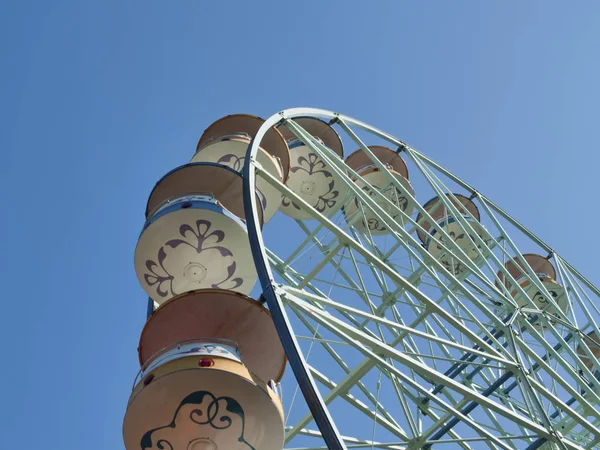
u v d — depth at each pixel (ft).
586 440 88.38
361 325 81.56
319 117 102.47
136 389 60.18
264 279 55.31
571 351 87.04
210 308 68.80
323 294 85.20
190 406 59.77
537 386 69.15
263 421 60.90
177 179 87.56
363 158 128.98
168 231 79.56
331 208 116.37
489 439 60.64
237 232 79.92
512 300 87.76
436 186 105.19
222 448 61.77
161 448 61.77
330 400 64.34
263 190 93.76
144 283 83.30
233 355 61.67
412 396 78.59
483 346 70.54
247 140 100.58
